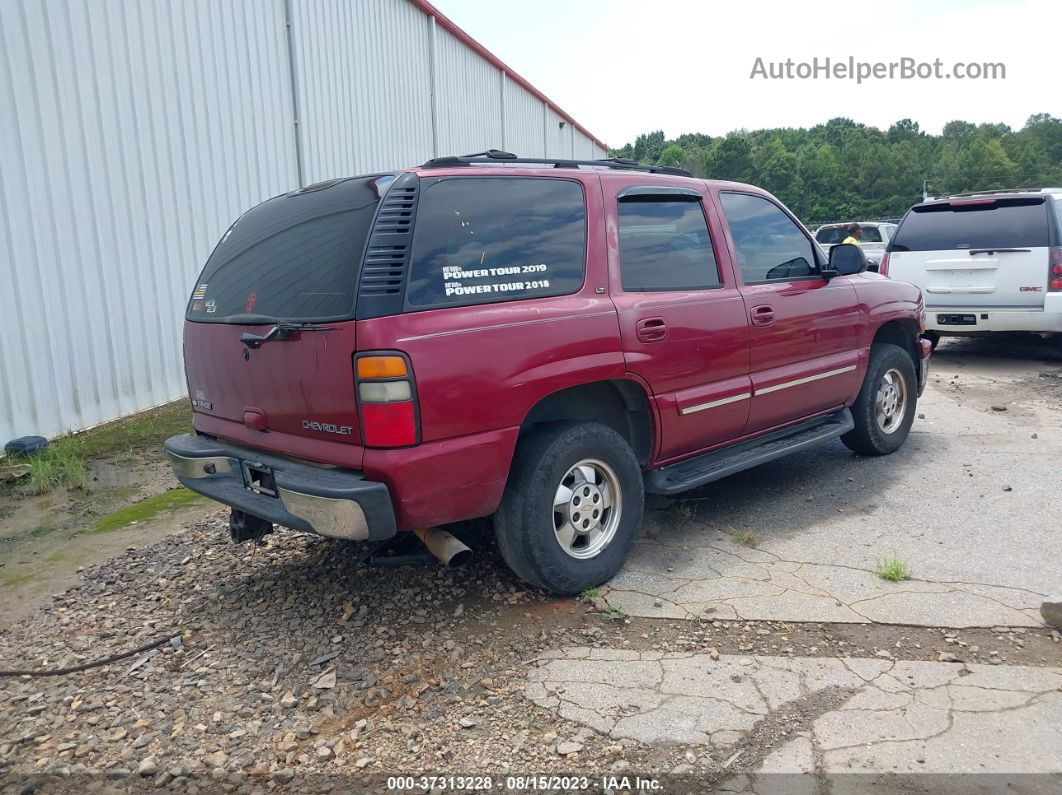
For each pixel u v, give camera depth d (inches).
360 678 126.0
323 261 130.6
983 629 134.6
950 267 362.6
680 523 187.3
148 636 143.6
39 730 117.3
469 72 662.5
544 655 130.7
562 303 142.9
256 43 371.2
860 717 111.7
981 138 4414.4
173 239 321.1
